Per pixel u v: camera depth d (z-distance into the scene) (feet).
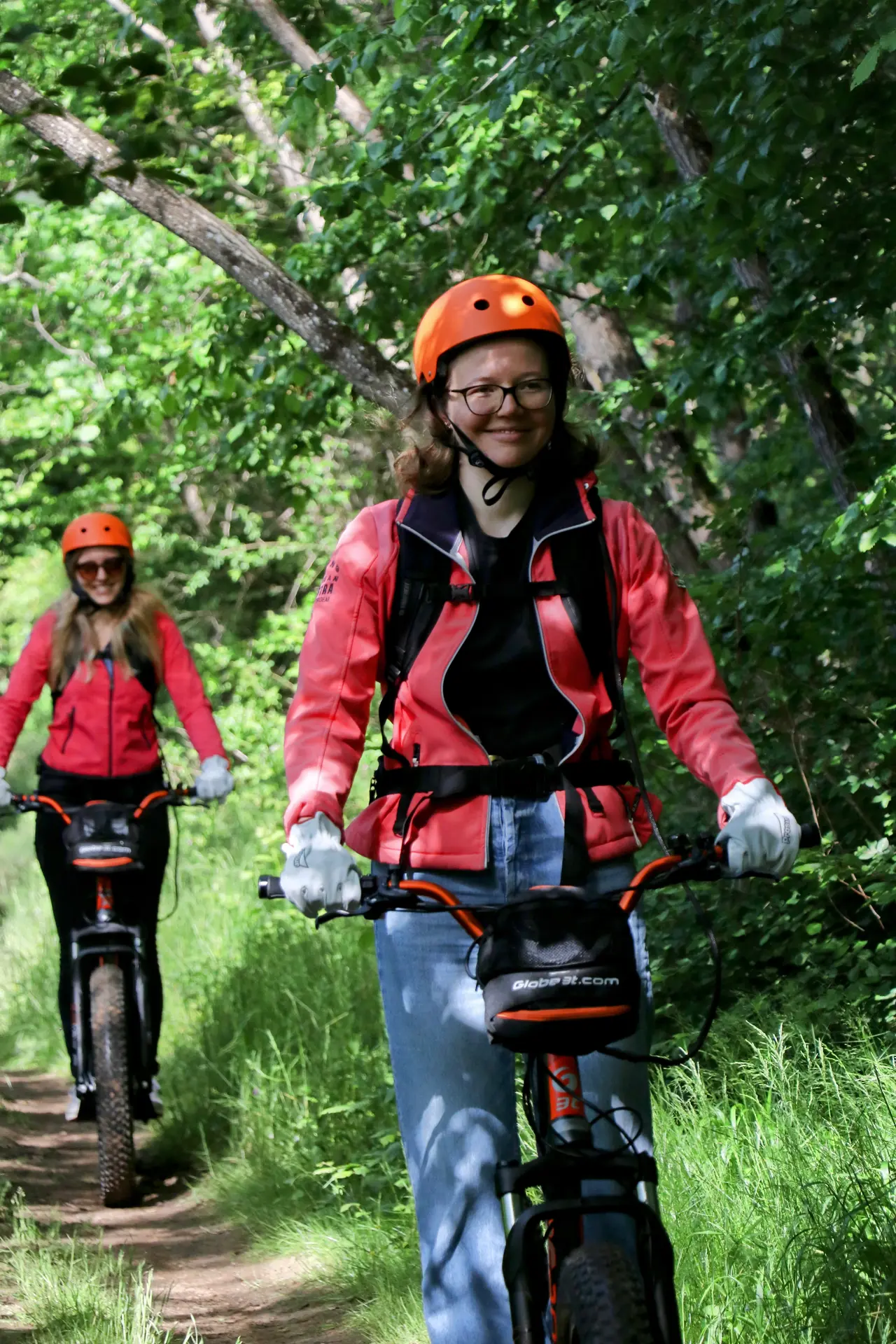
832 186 25.31
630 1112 11.98
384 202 31.68
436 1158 11.95
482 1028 12.02
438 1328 11.90
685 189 26.94
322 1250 22.26
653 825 11.89
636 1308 9.80
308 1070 30.30
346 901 10.98
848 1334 13.62
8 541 85.46
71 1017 27.78
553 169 33.94
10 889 66.39
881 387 35.40
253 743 64.75
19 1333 18.94
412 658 12.14
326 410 36.27
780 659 26.17
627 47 25.70
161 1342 18.80
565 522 12.16
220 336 35.76
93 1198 27.94
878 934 25.31
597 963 10.44
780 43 23.43
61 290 54.08
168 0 38.88
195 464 64.39
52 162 16.66
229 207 45.39
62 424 57.26
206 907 49.21
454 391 12.07
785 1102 19.29
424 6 27.94
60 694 28.14
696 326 32.99
